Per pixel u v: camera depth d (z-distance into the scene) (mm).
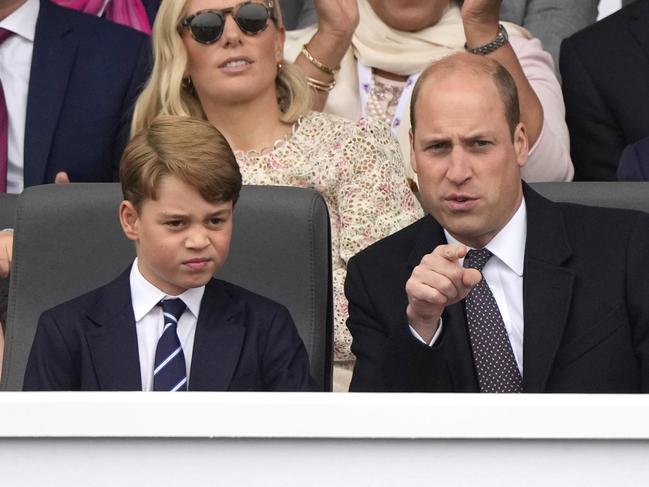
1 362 10180
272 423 5430
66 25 14680
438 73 9047
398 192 11875
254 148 12031
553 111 14883
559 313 8922
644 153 12867
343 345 11312
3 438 5484
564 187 10430
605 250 9188
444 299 8078
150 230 8109
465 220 8977
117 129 14461
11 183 14375
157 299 8344
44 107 14305
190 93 12352
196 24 11891
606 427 5312
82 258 9578
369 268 9539
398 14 14836
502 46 13641
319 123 12125
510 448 5406
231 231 8633
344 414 5418
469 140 8867
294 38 15430
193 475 5480
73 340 8258
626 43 15383
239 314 8414
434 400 5426
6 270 10773
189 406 5449
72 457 5492
